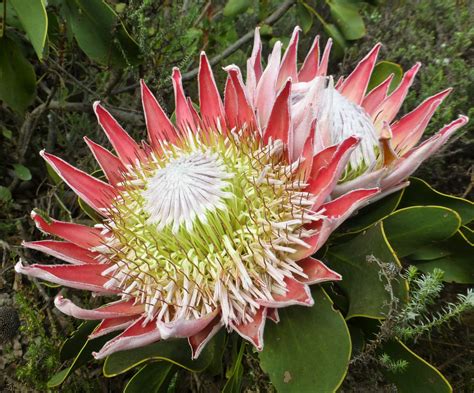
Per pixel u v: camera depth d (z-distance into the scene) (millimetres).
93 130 389
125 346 171
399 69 286
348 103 222
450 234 204
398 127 235
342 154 180
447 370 242
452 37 366
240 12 345
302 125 201
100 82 383
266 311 183
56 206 342
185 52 326
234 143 213
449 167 314
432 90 311
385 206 216
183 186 204
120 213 218
